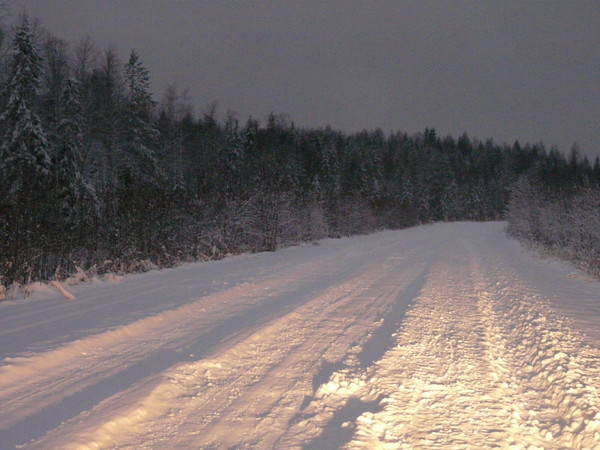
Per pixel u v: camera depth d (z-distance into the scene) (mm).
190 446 3871
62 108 21094
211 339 7012
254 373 5684
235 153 37656
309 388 5199
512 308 9734
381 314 9141
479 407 4660
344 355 6441
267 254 21203
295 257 20219
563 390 4996
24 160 17031
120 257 14375
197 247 18250
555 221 25078
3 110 19875
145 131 30234
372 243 31328
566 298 10992
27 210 11406
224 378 5496
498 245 32094
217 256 18766
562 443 4070
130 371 5543
